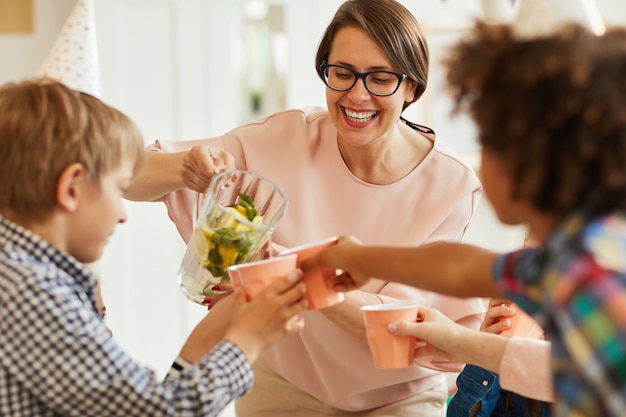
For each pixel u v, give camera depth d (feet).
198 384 3.67
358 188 5.94
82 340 3.55
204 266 4.73
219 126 11.51
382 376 5.96
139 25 11.21
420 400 6.19
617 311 2.60
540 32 3.13
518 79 2.92
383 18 5.39
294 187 5.97
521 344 4.54
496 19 10.06
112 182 3.90
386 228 5.96
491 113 2.99
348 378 5.98
